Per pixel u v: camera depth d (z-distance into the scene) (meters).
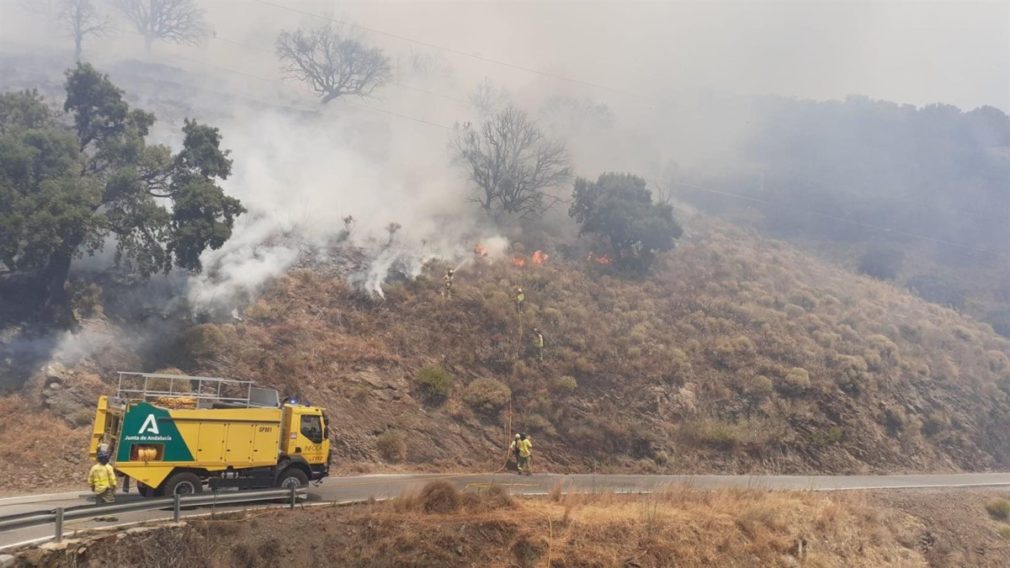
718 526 24.19
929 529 29.20
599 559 21.03
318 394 31.84
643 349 43.03
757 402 41.22
